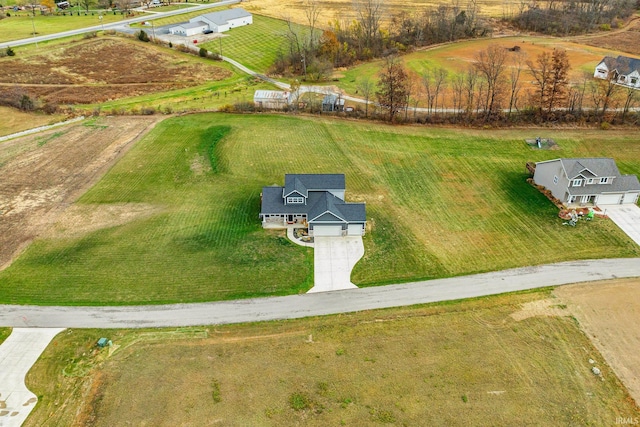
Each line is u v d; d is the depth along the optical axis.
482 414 36.81
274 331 44.88
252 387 39.16
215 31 149.38
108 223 60.84
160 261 53.81
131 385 39.31
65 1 184.00
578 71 111.56
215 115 94.19
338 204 58.78
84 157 77.88
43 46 132.50
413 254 55.16
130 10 174.00
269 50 136.00
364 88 105.69
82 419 36.66
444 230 59.50
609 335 43.97
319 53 124.38
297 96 99.56
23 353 42.38
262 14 169.25
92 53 130.25
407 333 44.50
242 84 113.44
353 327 45.25
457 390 38.75
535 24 150.38
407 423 36.19
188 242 57.06
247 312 47.03
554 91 86.94
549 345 42.94
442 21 141.62
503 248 56.00
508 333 44.34
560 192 64.69
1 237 58.03
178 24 153.50
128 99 104.88
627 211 62.53
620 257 54.03
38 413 37.31
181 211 63.34
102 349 42.69
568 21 150.50
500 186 69.12
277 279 51.28
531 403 37.66
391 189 68.44
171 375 40.22
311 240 57.59
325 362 41.47
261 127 88.50
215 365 41.19
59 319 46.00
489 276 51.66
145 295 49.06
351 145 81.56
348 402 37.88
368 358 41.84
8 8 174.38
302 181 61.62
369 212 62.94
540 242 56.88
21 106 96.50
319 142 82.62
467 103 93.06
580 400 37.88
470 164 75.25
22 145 82.12
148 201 65.81
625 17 161.50
